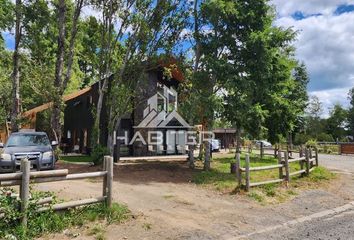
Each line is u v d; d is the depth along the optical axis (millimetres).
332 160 28453
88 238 6789
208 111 16016
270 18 17219
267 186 12977
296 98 29016
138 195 10914
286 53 22141
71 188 11102
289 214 9750
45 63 26750
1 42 30406
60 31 21203
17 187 9289
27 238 6395
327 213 10031
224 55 17578
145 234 7316
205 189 12617
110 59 19188
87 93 28578
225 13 16156
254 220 8969
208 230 7906
